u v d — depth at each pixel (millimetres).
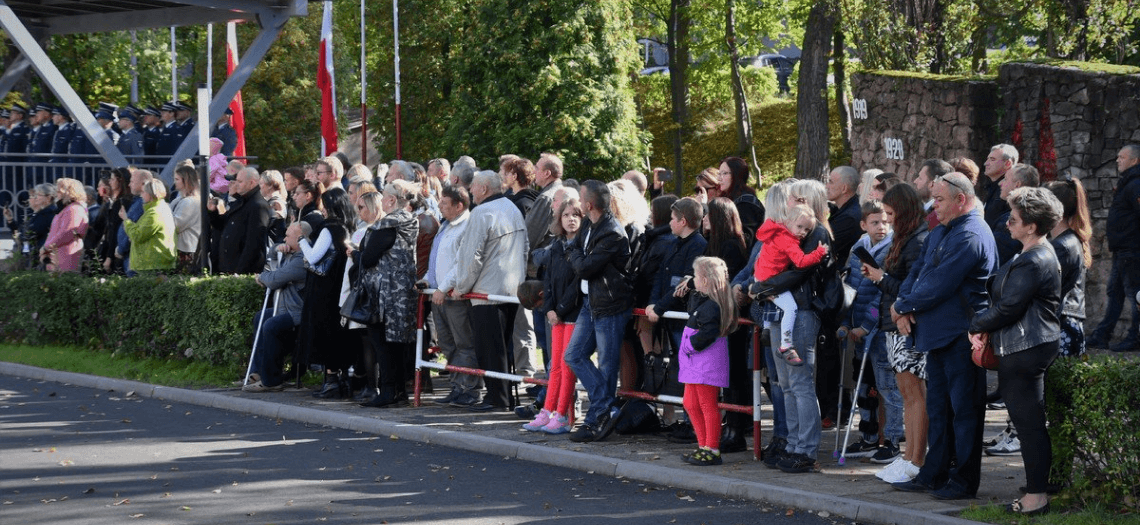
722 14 38312
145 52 35031
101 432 9727
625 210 9195
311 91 39719
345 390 11141
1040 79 14266
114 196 14414
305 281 11102
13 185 17453
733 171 9320
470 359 10523
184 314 12383
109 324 13492
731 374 8555
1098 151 13641
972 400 7023
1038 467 6609
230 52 24078
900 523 6703
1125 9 17156
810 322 7797
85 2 19406
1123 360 6750
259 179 12680
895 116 17125
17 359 13672
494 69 35031
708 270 8062
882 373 8133
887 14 18422
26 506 7285
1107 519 6438
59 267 14719
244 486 7816
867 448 8500
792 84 43312
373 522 6914
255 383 11516
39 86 31828
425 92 38406
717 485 7609
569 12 34438
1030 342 6551
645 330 9086
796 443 7984
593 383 9070
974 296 6996
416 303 10602
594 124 34688
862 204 8375
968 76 16141
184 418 10453
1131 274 12219
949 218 7012
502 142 34812
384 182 14164
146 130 19375
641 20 40156
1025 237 6641
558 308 9164
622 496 7551
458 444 9188
